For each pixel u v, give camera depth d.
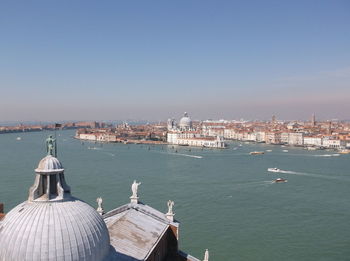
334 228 98.00
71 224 32.22
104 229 35.28
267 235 92.25
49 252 30.34
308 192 144.62
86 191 143.12
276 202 127.25
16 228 31.59
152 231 49.56
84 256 31.75
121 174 185.88
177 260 53.09
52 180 34.94
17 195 132.88
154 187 152.88
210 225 99.94
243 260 77.38
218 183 163.38
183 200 129.62
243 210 116.19
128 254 40.84
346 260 77.69
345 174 189.88
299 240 89.00
